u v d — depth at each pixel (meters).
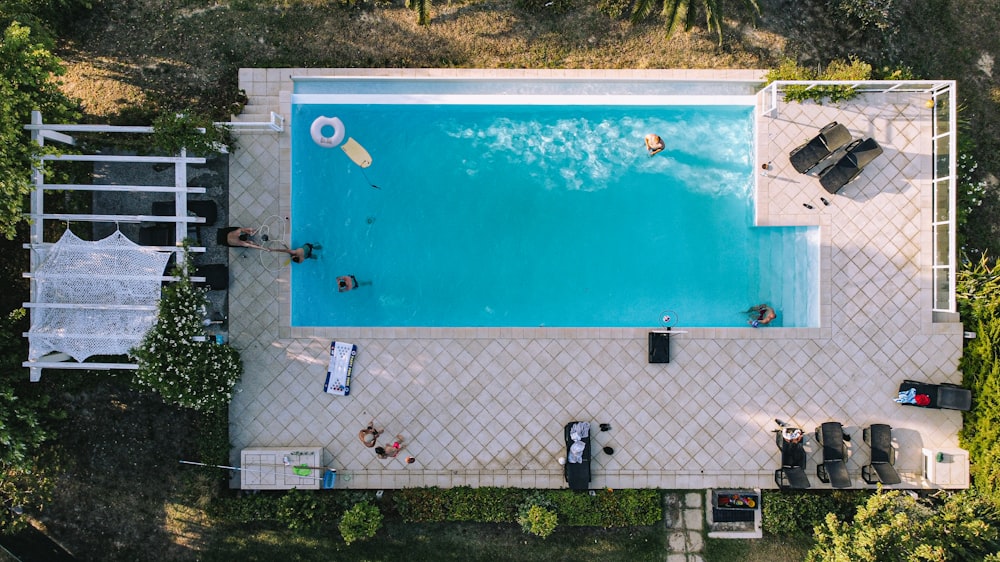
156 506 14.10
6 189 11.52
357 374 14.06
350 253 14.60
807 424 14.09
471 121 14.57
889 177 14.00
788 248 14.66
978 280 13.66
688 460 14.09
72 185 12.55
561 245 14.76
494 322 14.68
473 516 13.72
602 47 14.48
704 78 14.22
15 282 13.88
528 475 14.09
